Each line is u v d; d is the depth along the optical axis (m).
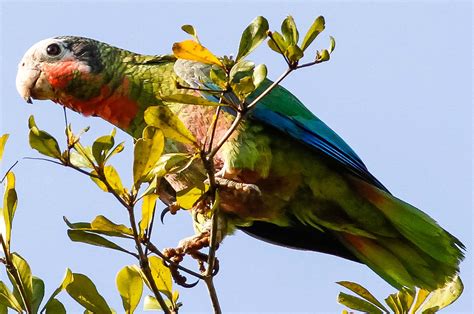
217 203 7.22
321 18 6.80
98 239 7.10
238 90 6.94
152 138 6.95
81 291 7.42
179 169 7.21
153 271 8.11
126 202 7.06
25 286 7.56
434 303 8.44
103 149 6.87
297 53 6.73
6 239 7.37
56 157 6.86
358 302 8.34
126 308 7.57
